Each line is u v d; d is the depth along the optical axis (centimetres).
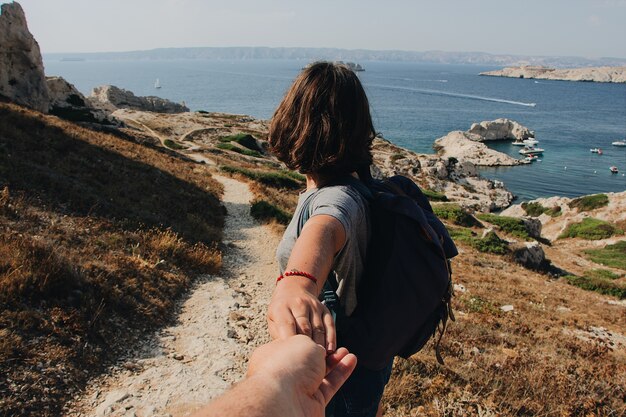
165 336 826
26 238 912
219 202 2384
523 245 2702
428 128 12244
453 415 525
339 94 151
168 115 7088
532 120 14450
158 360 730
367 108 158
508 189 6856
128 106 10025
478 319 1136
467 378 643
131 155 2594
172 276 1094
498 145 10181
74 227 1170
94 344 715
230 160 4303
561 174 7862
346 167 155
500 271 2127
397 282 147
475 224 3650
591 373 791
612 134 12075
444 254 160
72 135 2422
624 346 1188
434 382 588
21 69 3662
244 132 6406
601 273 2805
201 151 4597
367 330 149
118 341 756
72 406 586
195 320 915
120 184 1856
